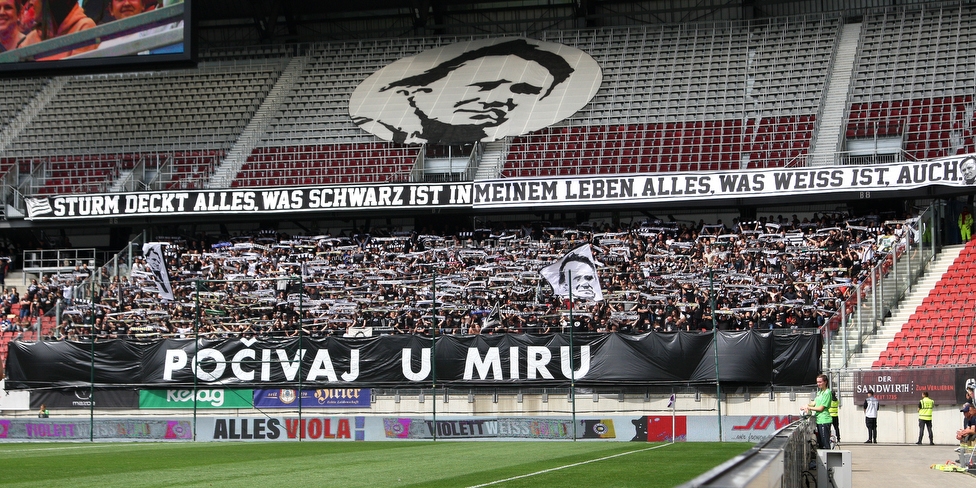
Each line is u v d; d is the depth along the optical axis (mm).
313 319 36781
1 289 44281
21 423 31391
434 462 19281
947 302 33656
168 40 45625
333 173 46969
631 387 30891
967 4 48250
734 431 28578
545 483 14406
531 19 54188
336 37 56906
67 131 51719
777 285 35844
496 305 36312
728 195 39562
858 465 22266
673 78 48656
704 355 30156
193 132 50719
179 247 44219
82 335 36469
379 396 32219
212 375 32594
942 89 43938
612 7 54281
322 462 19484
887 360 31844
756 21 51750
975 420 24297
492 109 48406
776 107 45656
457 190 42000
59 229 49062
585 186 41062
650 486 13875
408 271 40406
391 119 48938
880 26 48719
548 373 31172
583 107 47719
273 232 45562
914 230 36156
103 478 15922
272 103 51750
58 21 46469
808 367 29484
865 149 42469
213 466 18484
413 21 55500
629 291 36281
